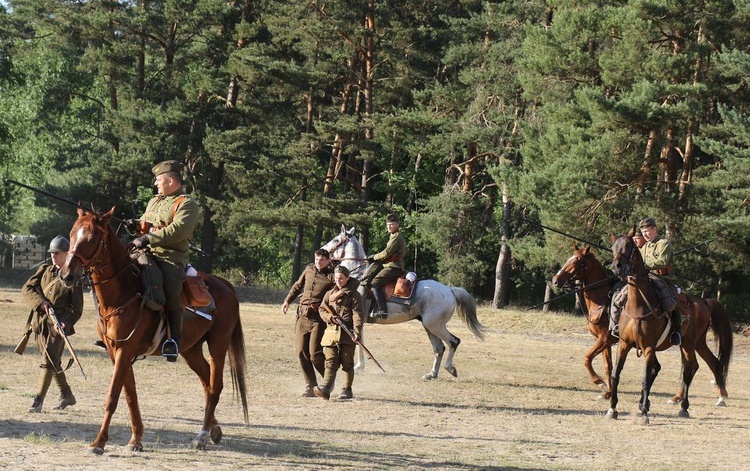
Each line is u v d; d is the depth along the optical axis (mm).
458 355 23188
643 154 35250
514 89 41156
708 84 33594
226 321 10141
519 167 40188
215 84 45438
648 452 11039
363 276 17828
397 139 45438
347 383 14562
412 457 9727
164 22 47125
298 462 8945
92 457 8352
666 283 14273
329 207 44812
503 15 42344
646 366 13828
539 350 26172
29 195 59594
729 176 32562
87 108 55500
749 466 10273
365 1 44938
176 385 14602
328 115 48594
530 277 49000
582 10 35250
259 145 46375
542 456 10359
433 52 47375
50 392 12891
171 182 9508
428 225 44281
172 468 8148
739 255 35438
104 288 8680
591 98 32125
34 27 53156
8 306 29688
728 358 16578
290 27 45344
